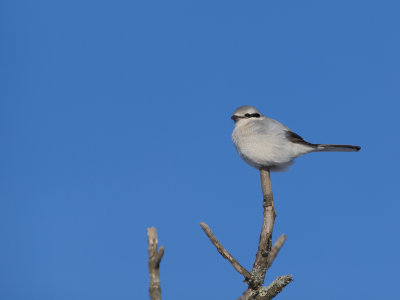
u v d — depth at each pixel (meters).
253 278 7.19
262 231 7.70
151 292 5.74
